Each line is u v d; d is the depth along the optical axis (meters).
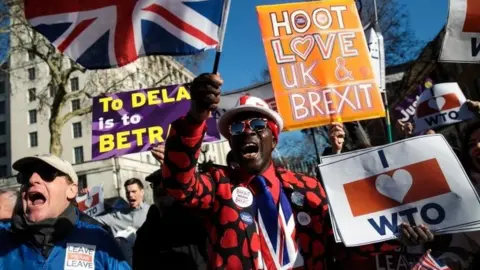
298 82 3.57
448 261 2.50
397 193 2.26
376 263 2.65
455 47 3.23
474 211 2.15
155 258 3.01
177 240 3.00
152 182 3.18
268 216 2.24
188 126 1.97
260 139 2.31
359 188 2.29
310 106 3.53
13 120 48.72
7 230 2.60
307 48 3.63
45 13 2.68
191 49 2.60
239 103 2.42
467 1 3.23
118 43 2.65
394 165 2.29
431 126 4.16
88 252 2.57
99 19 2.67
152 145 5.11
